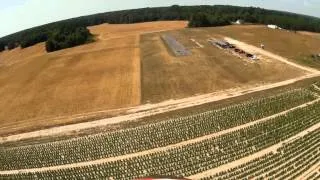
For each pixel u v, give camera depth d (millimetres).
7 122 100875
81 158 74625
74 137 84938
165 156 71375
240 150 71250
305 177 61812
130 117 91938
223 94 101125
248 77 113375
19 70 154000
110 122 90625
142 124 86250
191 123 83625
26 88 125500
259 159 67875
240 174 63688
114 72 128625
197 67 124938
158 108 95562
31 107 107875
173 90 106375
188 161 68875
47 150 80000
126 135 81375
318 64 129375
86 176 68000
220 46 153500
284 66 123938
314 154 68562
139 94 106000
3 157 79562
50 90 118938
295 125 80188
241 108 89438
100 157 74125
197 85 108750
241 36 176500
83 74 131250
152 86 111000
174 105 96312
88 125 90812
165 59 138375
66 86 120562
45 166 73625
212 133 78750
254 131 78125
